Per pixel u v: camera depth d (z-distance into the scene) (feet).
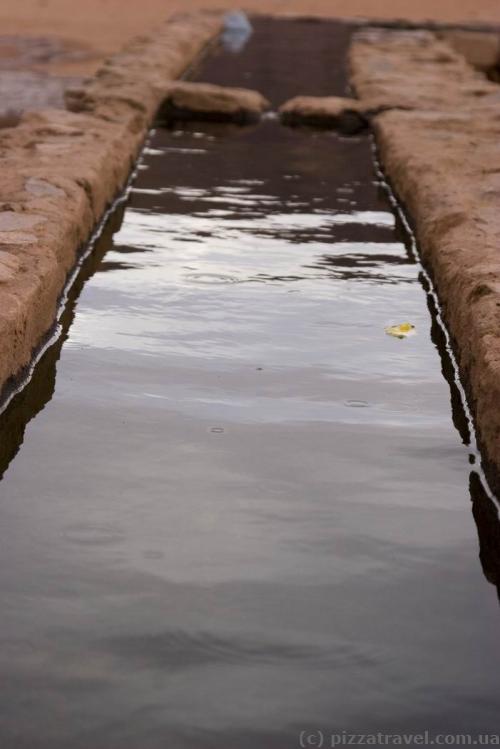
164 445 18.86
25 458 18.21
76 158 33.99
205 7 107.45
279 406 20.77
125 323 24.91
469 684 13.03
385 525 16.60
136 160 42.24
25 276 22.76
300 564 15.42
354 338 24.61
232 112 51.90
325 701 12.67
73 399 20.68
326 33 89.04
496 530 16.67
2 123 46.52
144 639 13.65
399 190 36.81
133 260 29.76
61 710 12.35
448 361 23.50
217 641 13.65
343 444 19.25
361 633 13.92
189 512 16.65
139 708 12.43
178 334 24.35
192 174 40.81
